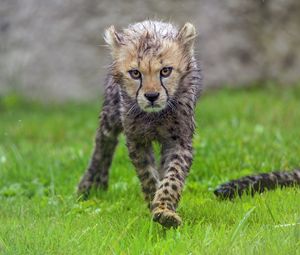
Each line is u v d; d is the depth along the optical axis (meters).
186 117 12.73
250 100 25.66
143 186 13.03
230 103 25.19
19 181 16.50
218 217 12.29
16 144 21.83
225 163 16.06
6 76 29.08
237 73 29.12
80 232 11.60
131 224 12.04
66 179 16.33
